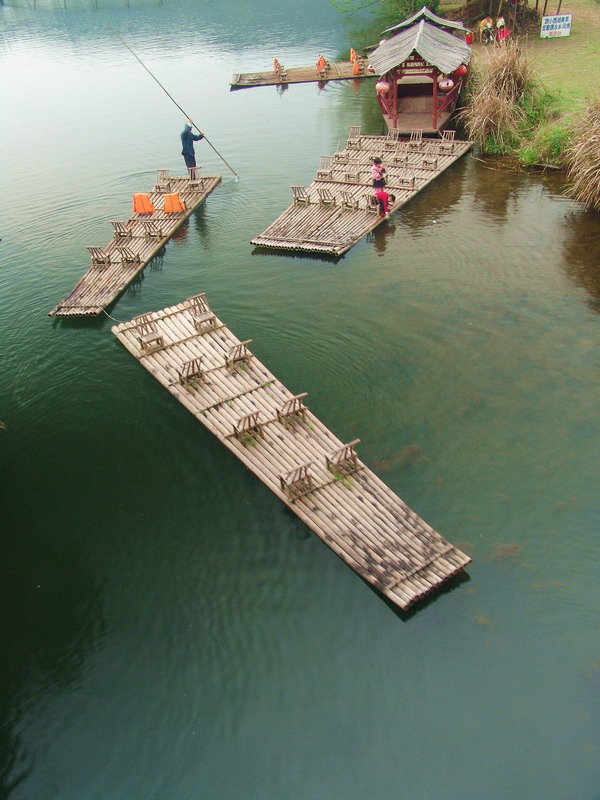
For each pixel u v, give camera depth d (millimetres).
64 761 9203
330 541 11461
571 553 11070
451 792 8406
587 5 43531
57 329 18266
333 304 18109
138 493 13023
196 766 8992
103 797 8805
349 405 14539
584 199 21828
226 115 35188
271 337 17000
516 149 26422
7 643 10664
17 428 14898
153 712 9625
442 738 8938
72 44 57500
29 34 63719
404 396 14617
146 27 62688
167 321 17031
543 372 14898
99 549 12008
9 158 31422
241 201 25000
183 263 21078
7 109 39531
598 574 10734
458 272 19016
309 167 27453
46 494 13203
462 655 9852
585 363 15047
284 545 11688
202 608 10883
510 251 19828
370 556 11156
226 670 10008
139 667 10180
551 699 9211
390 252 20453
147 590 11242
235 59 47562
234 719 9430
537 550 11180
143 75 45219
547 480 12328
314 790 8602
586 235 20344
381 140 28156
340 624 10438
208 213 24297
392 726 9125
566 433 13258
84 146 32156
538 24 40406
